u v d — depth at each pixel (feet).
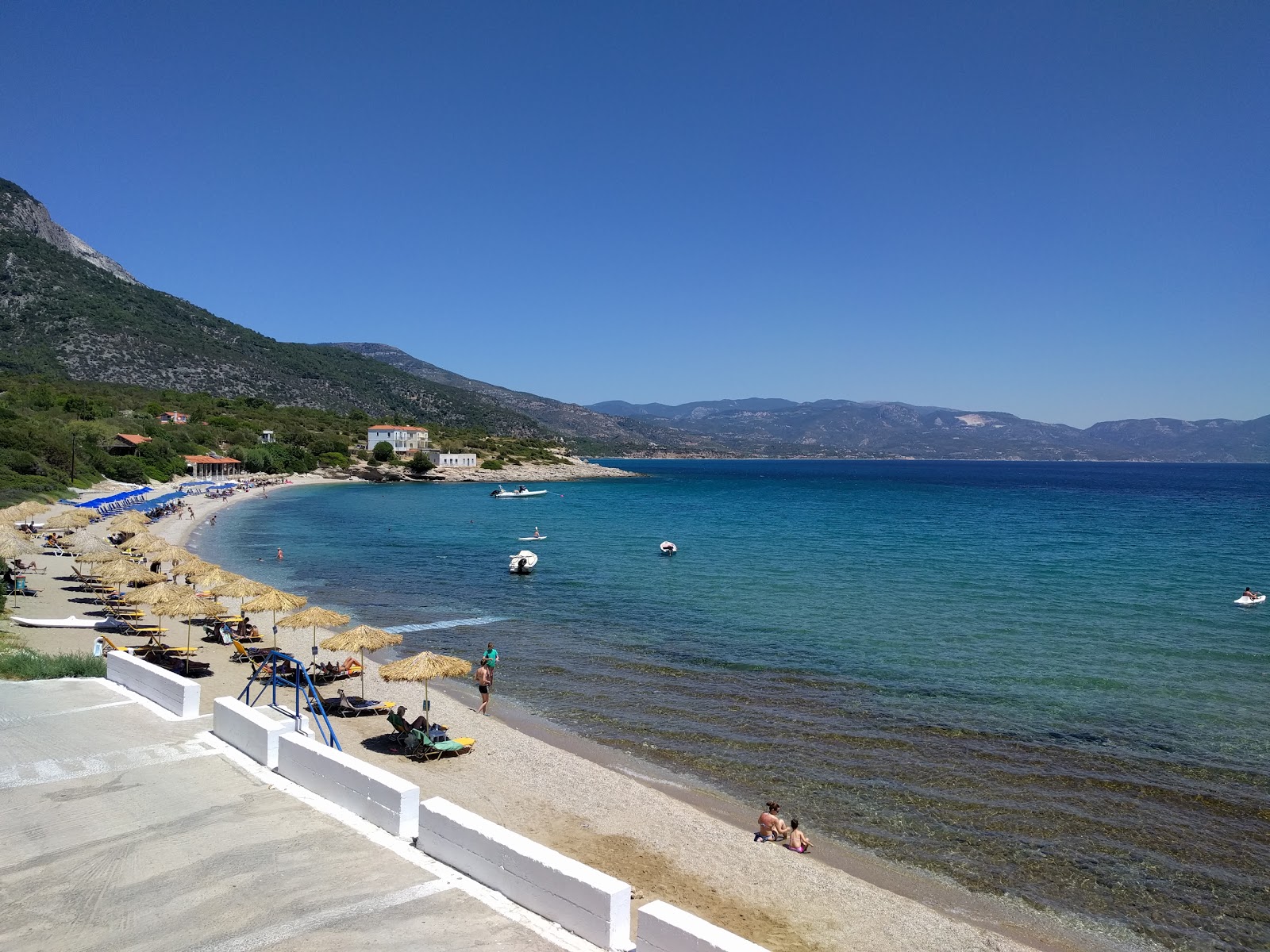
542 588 134.92
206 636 88.02
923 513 317.01
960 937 36.65
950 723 66.95
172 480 337.72
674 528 251.60
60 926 27.20
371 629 70.18
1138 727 66.13
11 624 85.71
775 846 44.96
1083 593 133.39
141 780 40.88
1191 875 42.98
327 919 28.22
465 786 51.42
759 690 75.97
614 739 62.64
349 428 590.55
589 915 27.37
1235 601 125.80
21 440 252.42
